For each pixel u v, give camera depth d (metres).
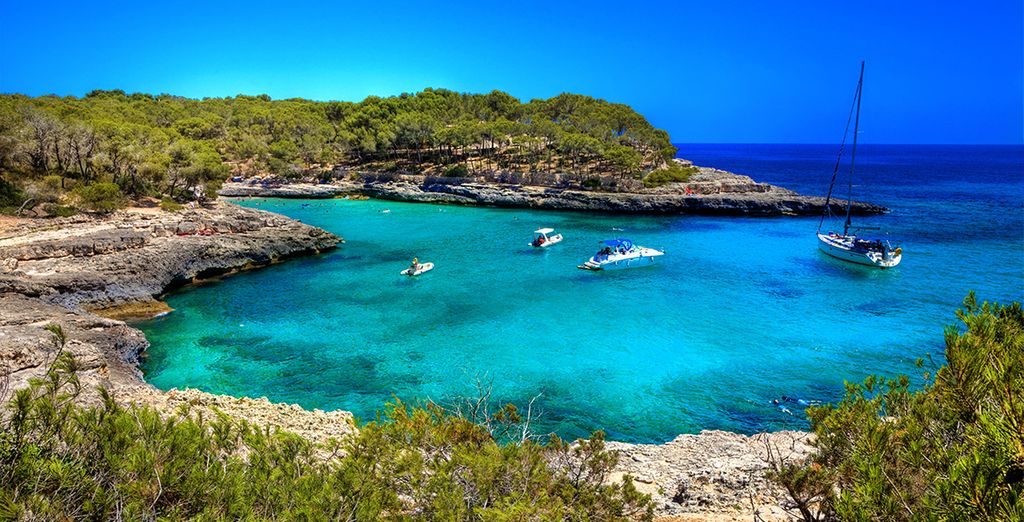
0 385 8.65
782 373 28.06
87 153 65.62
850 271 49.09
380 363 29.44
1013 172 172.38
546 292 42.97
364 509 7.50
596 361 29.61
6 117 58.34
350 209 89.38
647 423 23.20
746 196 86.25
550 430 22.50
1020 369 6.15
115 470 6.84
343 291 43.59
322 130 120.94
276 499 7.38
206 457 7.78
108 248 41.97
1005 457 5.07
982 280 45.59
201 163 70.38
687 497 13.48
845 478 7.93
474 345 31.94
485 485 8.84
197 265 47.16
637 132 119.19
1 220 48.50
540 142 106.00
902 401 8.76
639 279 46.78
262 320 36.69
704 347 31.56
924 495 6.07
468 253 57.53
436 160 113.69
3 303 30.83
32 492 6.17
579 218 81.88
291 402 25.08
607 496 9.84
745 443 18.92
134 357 29.44
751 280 46.38
